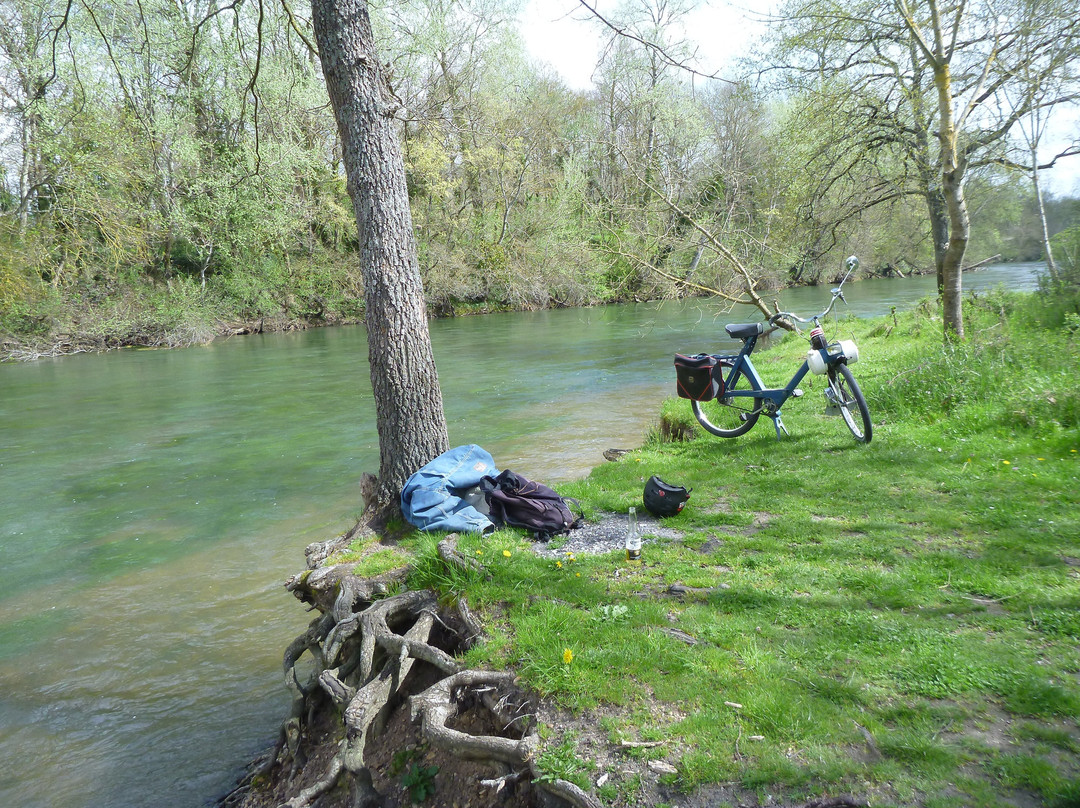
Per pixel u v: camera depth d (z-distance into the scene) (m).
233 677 4.96
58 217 24.09
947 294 10.25
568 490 6.27
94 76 20.56
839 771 2.61
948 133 9.51
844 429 7.54
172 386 17.84
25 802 3.85
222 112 24.19
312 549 5.38
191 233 29.77
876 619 3.63
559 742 3.01
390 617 4.31
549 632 3.74
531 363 19.06
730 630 3.63
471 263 36.53
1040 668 3.08
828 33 11.45
